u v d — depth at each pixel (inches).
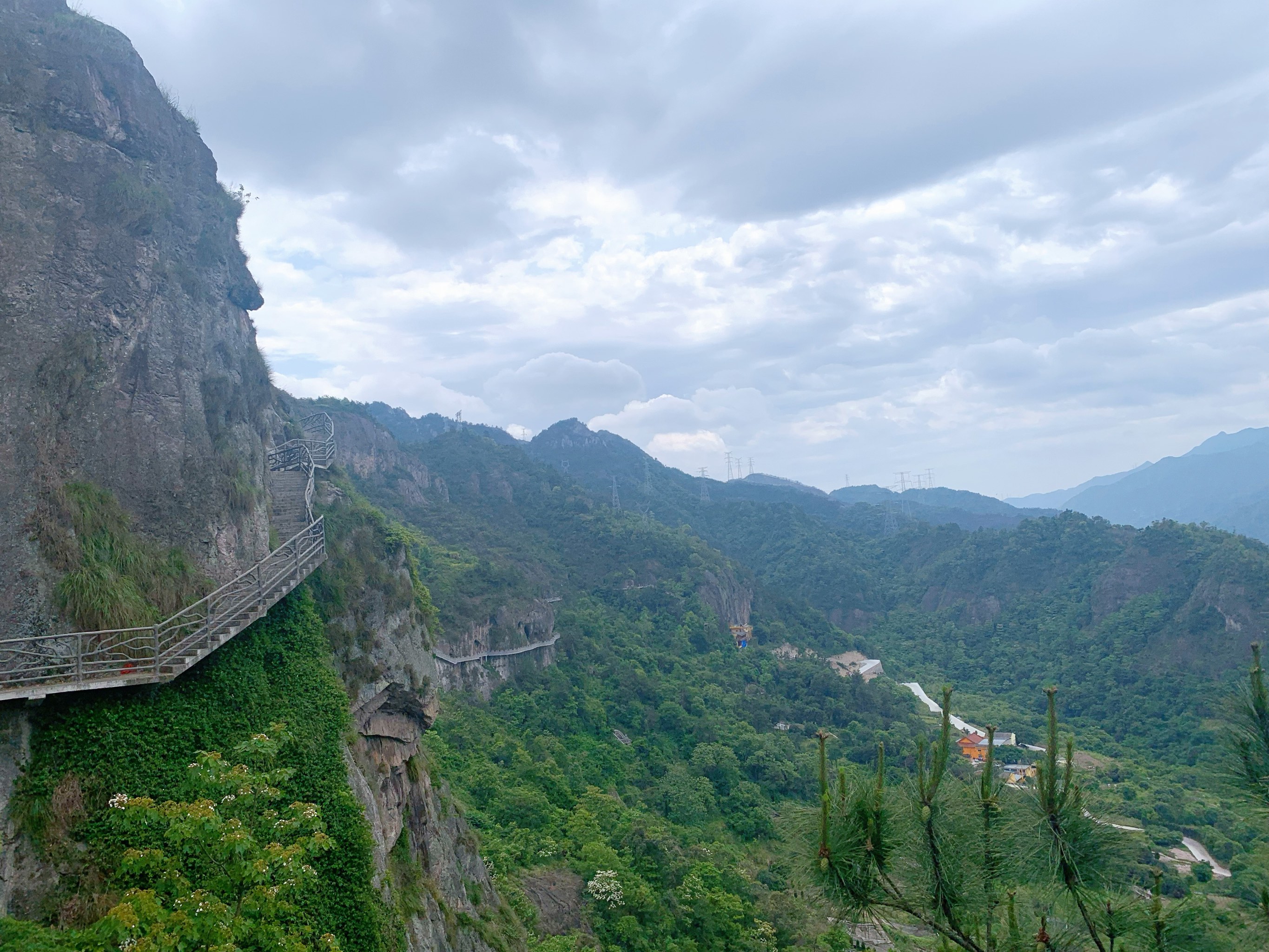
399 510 4335.6
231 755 697.6
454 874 1193.4
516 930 1318.9
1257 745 357.1
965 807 373.4
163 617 718.5
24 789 553.0
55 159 840.9
